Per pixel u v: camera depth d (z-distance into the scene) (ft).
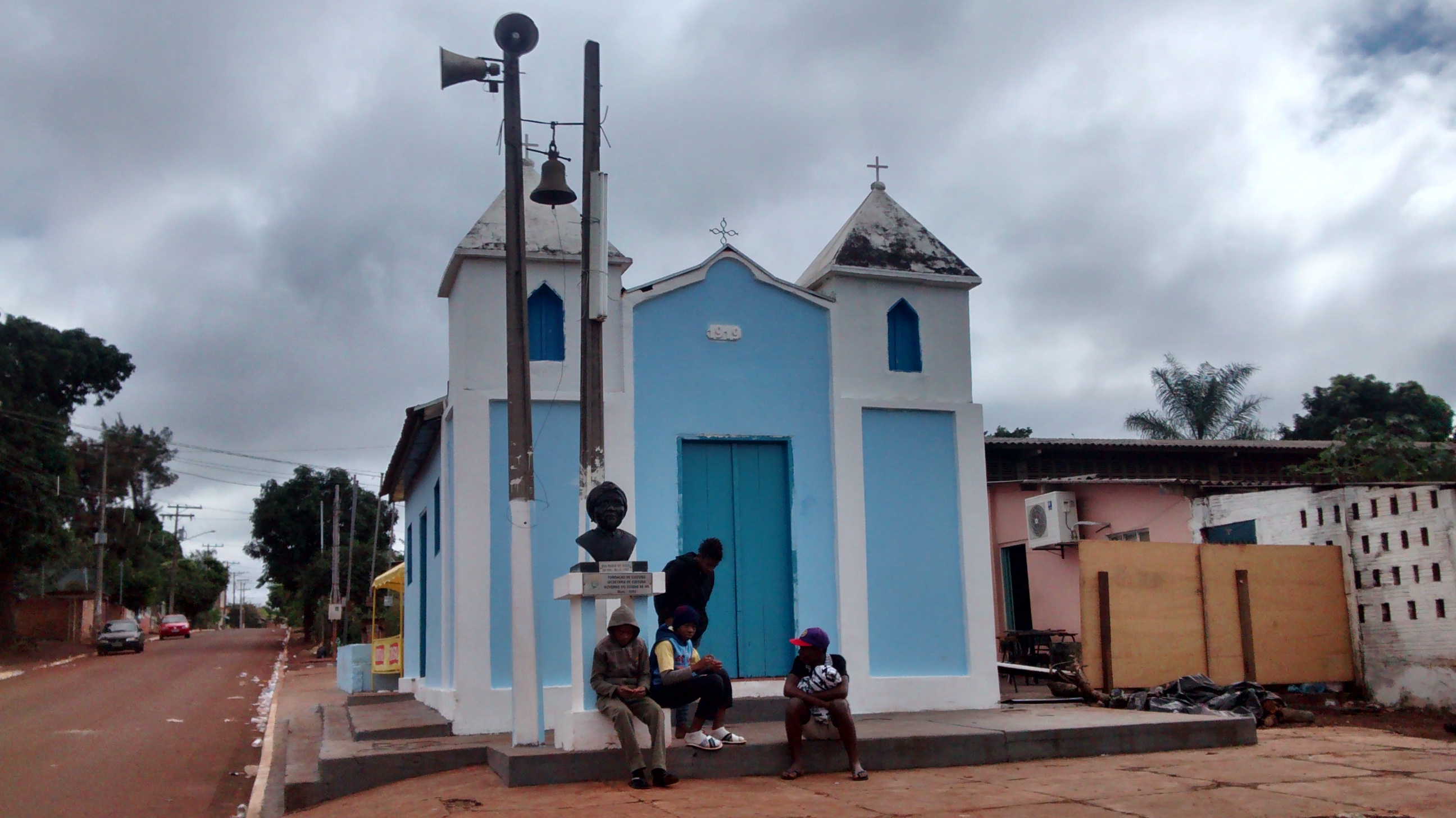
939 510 40.68
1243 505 51.78
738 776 29.04
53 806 34.50
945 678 39.14
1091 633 42.98
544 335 37.78
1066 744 31.89
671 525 37.55
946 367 41.68
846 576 38.68
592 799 25.76
